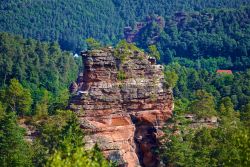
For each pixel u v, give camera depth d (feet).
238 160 221.25
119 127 357.20
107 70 362.53
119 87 363.35
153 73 375.25
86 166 185.57
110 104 358.84
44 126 335.67
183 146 334.44
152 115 369.30
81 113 351.67
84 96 355.36
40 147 317.63
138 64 371.76
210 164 309.01
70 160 191.11
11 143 307.37
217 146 324.39
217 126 374.22
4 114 372.58
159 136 365.20
